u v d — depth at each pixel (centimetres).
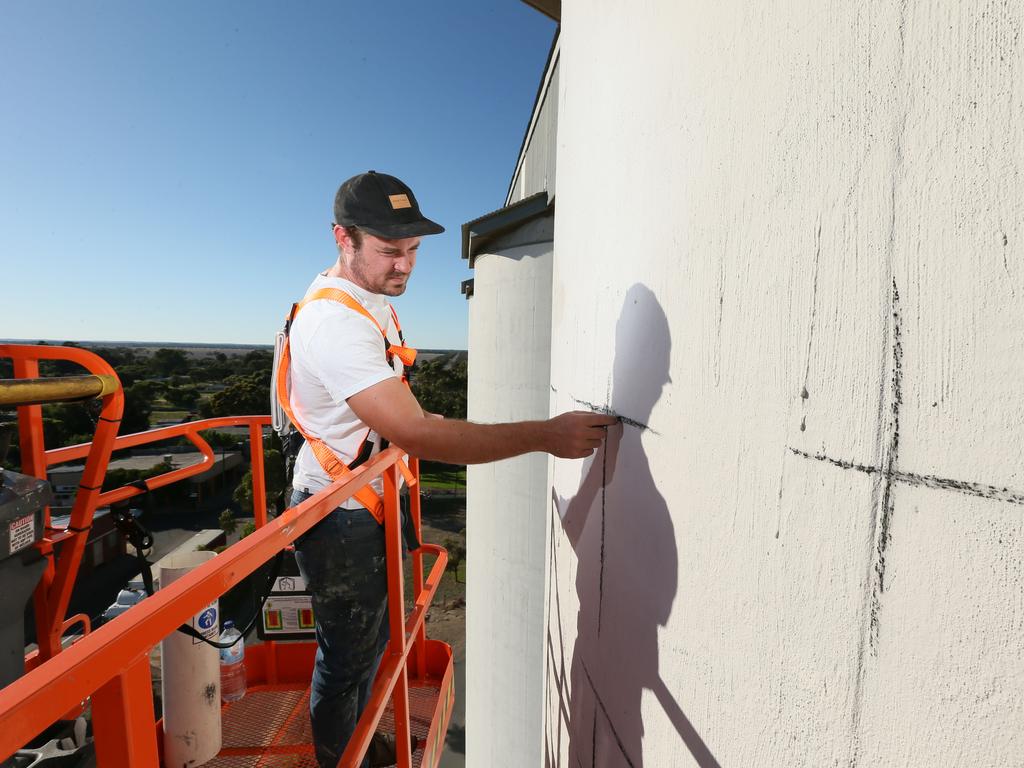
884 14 71
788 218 89
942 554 63
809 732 84
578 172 224
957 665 61
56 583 211
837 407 78
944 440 63
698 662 117
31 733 62
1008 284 56
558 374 257
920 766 65
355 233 179
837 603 78
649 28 149
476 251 573
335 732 204
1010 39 56
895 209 69
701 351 117
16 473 197
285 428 202
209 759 243
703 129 117
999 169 56
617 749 163
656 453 138
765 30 96
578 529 204
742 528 101
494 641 522
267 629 245
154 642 79
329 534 192
